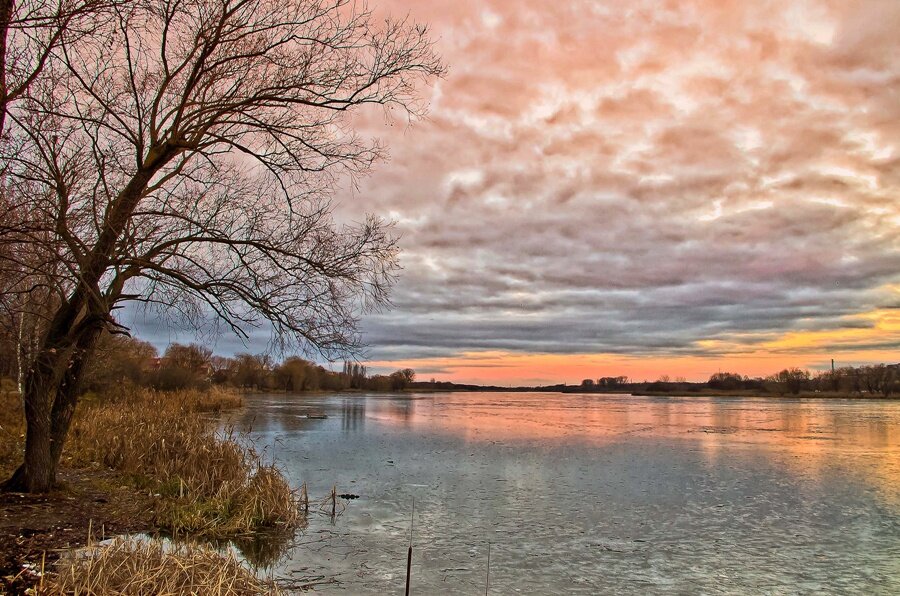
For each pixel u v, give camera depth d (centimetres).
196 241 1121
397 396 12962
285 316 1130
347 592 864
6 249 775
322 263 1122
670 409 7381
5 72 773
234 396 4778
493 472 1930
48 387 1110
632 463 2208
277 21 1065
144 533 1013
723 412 6519
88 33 785
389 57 1097
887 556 1098
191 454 1488
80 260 874
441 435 3134
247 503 1200
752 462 2289
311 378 8519
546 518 1331
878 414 6062
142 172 1053
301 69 1104
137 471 1452
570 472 1961
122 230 1001
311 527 1199
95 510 1095
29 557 802
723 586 946
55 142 881
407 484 1681
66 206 892
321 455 2242
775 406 8431
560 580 953
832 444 2981
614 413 6181
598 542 1161
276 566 966
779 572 1012
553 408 7531
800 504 1523
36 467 1126
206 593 701
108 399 2652
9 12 744
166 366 4088
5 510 1007
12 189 803
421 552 1065
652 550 1117
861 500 1580
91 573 706
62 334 1095
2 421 1903
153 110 1064
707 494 1634
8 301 792
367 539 1130
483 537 1173
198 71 1075
